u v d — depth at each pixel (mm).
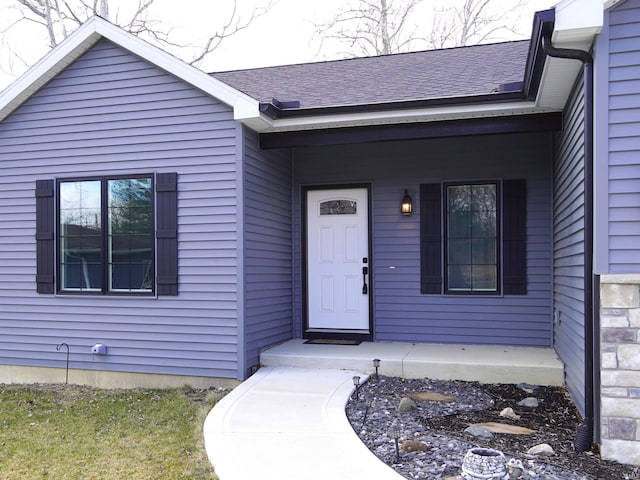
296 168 6832
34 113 6078
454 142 6301
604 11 3375
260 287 5832
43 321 6078
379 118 5289
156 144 5688
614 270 3408
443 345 6188
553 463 3221
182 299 5594
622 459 3328
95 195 5902
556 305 5684
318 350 5883
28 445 3930
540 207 6020
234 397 4523
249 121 5355
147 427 4309
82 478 3279
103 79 5848
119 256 5828
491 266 6203
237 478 2990
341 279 6695
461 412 4223
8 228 6191
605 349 3393
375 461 3189
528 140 6070
